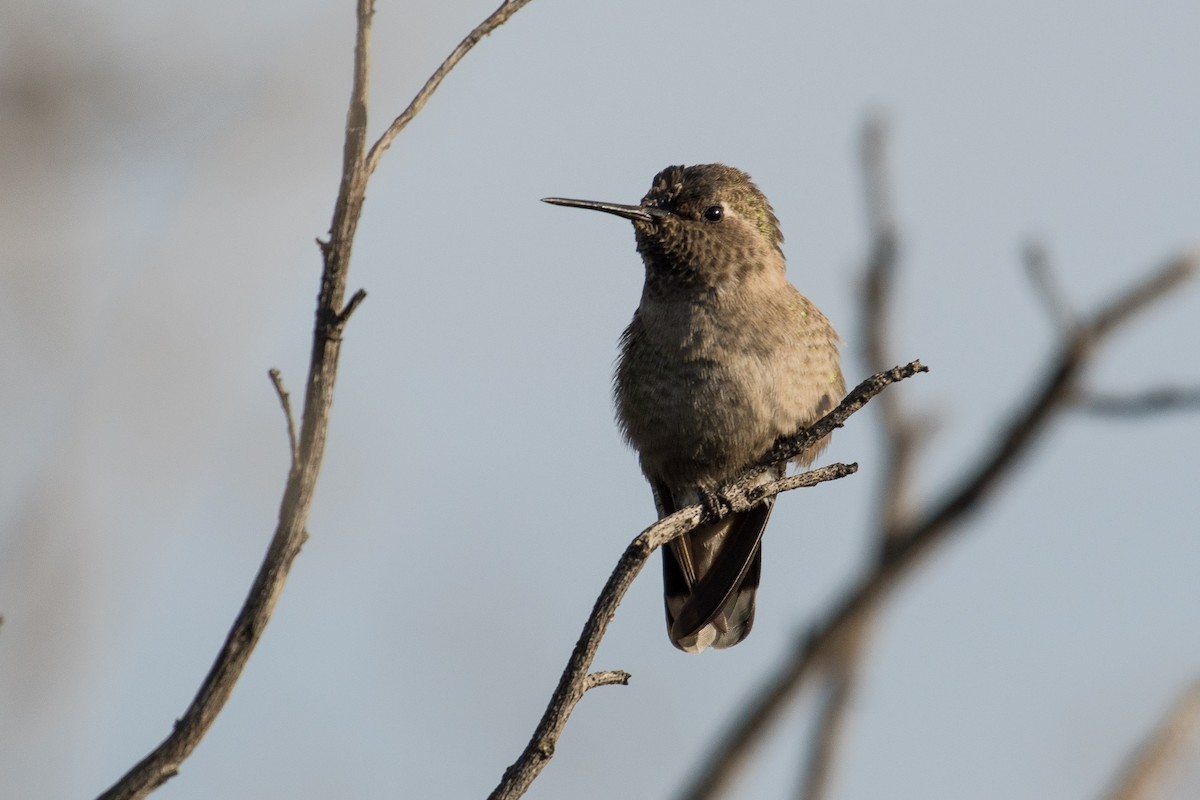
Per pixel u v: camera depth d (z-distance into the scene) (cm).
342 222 438
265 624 431
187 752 423
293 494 436
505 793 524
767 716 748
